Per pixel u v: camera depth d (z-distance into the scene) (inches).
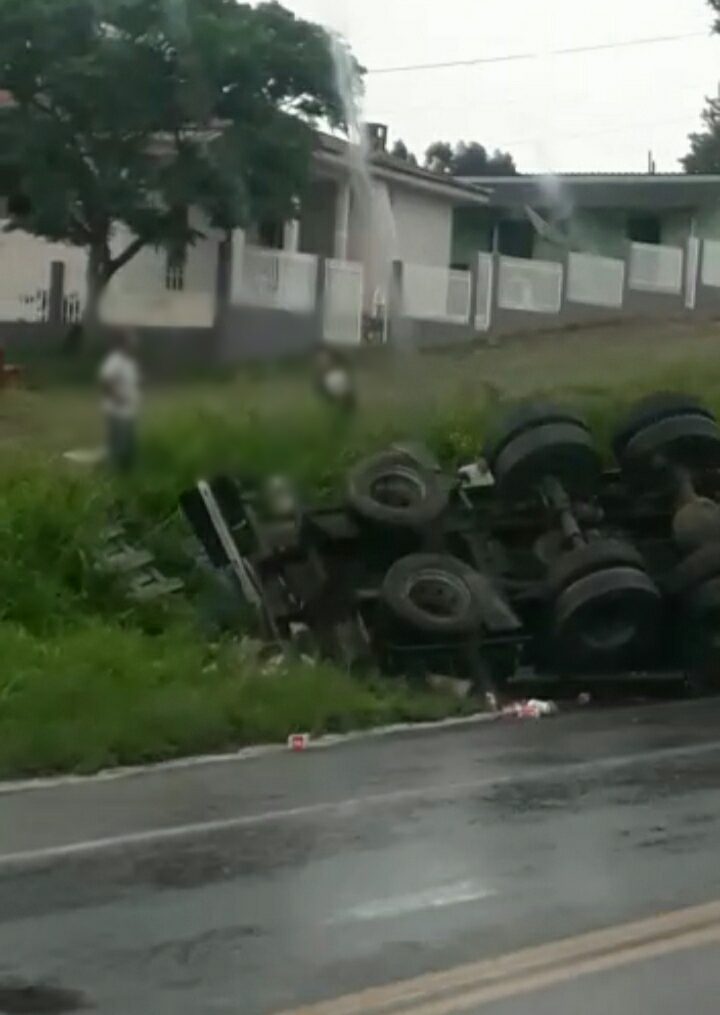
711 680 622.8
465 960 286.8
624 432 674.2
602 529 662.5
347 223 1256.2
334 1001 265.6
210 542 677.3
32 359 648.4
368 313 1087.0
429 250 1499.8
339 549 636.7
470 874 345.4
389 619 595.2
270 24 1058.7
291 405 497.4
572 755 489.1
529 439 650.2
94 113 1023.0
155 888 336.8
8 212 1067.3
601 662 607.8
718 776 453.4
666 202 1657.2
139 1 1016.9
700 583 610.9
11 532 666.8
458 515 651.5
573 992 271.1
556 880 340.2
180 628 638.5
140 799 433.4
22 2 1005.2
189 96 1033.5
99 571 664.4
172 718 513.7
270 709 538.6
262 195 1069.8
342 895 329.7
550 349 1125.7
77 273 1063.6
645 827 388.8
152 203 1045.8
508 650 600.7
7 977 278.7
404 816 404.2
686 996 269.4
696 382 995.3
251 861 358.9
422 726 553.0
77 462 494.3
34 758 474.6
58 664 574.9
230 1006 263.1
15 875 348.8
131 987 272.8
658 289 1317.7
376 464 639.1
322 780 455.5
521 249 1669.5
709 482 674.2
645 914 315.0
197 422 470.6
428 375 823.7
